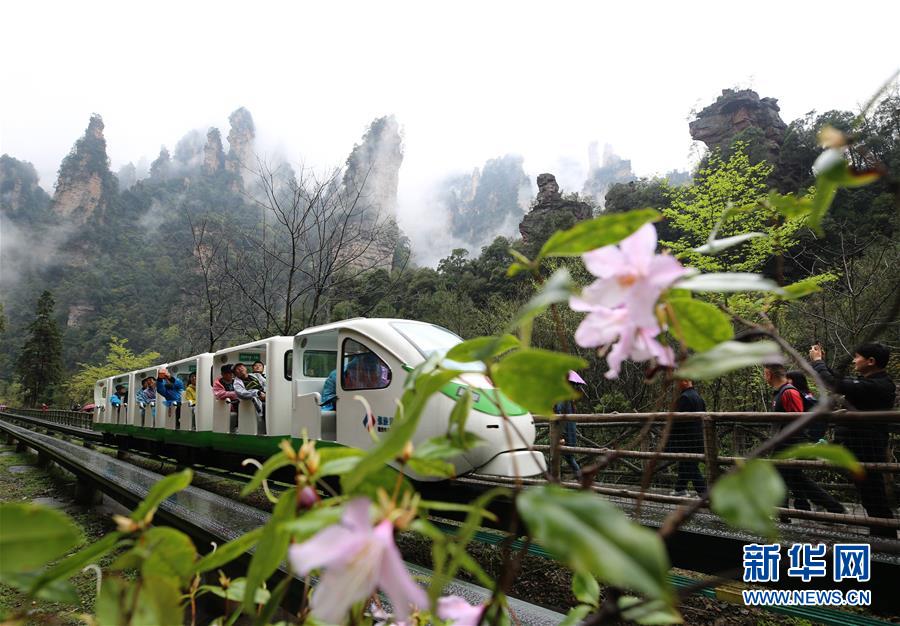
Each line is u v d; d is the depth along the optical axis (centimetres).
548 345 972
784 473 386
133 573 269
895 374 714
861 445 330
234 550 65
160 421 1082
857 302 862
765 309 74
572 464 495
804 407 464
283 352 737
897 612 285
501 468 450
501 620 64
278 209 1447
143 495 449
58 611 340
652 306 54
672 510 412
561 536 35
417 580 228
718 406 845
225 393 821
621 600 54
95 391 1714
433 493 508
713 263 680
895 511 317
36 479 1083
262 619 58
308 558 42
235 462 831
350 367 591
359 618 69
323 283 1331
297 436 664
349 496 63
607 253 58
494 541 436
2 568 50
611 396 862
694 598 389
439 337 588
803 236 888
